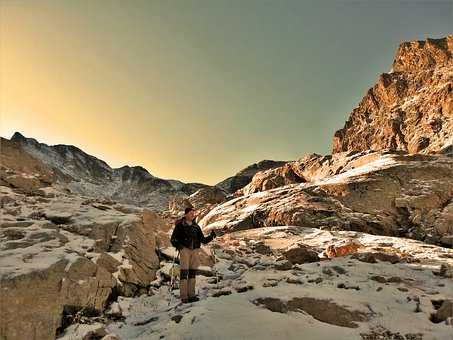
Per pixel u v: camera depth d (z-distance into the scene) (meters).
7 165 13.92
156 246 10.38
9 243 7.55
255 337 5.20
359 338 5.29
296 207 25.81
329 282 7.91
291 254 10.75
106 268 7.83
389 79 88.06
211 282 9.12
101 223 9.62
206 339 5.26
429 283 8.44
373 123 83.38
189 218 7.63
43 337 5.27
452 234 20.94
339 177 31.55
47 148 162.62
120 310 6.95
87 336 5.56
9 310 5.17
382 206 25.11
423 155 32.78
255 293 6.81
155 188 155.12
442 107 63.88
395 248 15.35
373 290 7.48
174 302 7.67
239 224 27.55
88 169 165.38
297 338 5.19
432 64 81.81
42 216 10.20
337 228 22.33
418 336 5.46
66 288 6.15
